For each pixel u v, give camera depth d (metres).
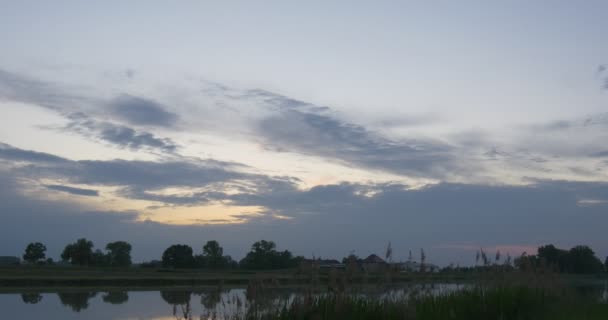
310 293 9.42
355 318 9.23
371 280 10.60
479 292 12.70
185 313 10.28
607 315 12.34
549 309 12.67
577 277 29.42
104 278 49.00
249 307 8.88
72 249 106.62
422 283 11.79
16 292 36.06
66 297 32.06
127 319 20.81
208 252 92.19
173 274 63.91
